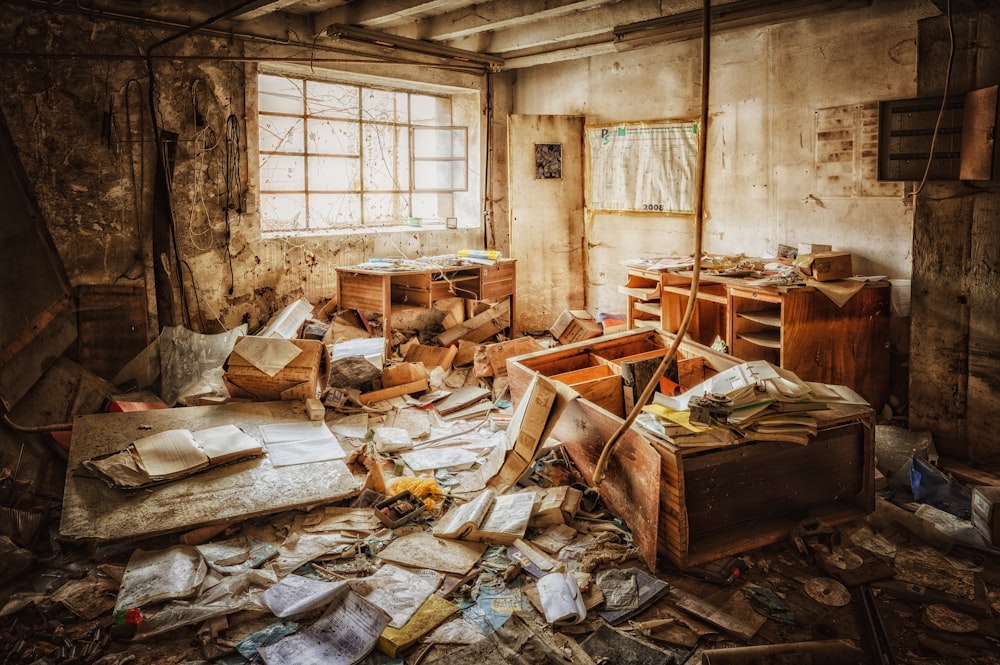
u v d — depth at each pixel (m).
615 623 2.62
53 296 4.29
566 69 7.20
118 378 4.82
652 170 6.62
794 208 5.54
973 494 3.21
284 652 2.42
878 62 4.90
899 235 4.89
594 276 7.37
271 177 6.17
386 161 7.03
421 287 5.93
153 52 4.90
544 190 7.18
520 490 3.56
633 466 3.12
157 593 2.69
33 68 4.37
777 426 3.02
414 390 5.04
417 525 3.31
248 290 5.68
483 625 2.60
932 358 4.18
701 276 5.22
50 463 3.69
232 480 3.36
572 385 3.73
